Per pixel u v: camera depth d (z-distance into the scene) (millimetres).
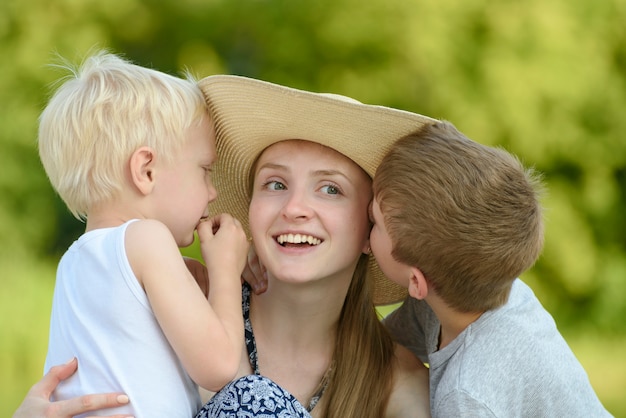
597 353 8211
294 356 2334
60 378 1988
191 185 2215
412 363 2383
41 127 2242
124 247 2002
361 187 2230
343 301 2342
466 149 2115
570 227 8547
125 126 2127
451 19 8227
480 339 2104
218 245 2180
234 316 2061
